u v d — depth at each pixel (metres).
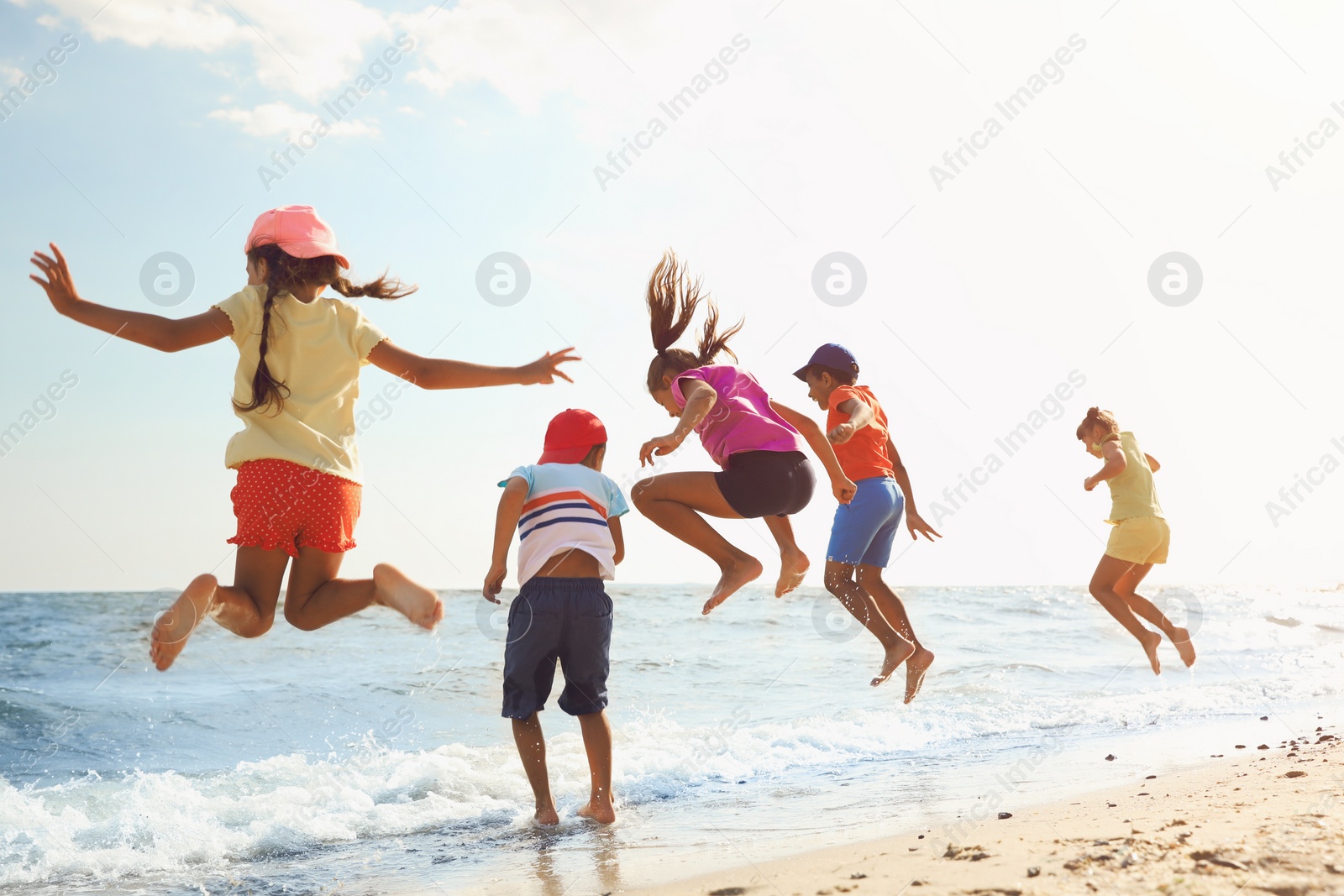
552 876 2.78
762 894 2.41
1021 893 2.17
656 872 2.75
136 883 2.87
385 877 2.85
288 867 3.01
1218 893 2.07
